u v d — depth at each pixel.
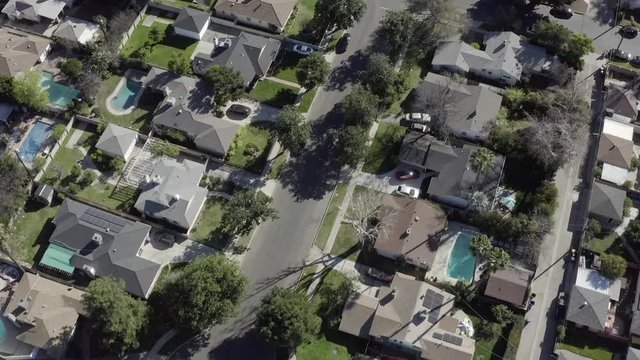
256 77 155.88
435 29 162.75
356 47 161.25
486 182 136.12
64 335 120.75
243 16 163.25
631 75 155.88
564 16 166.12
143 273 125.50
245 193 132.38
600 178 139.12
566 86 152.12
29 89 145.75
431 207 133.50
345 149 135.50
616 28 164.62
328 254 132.25
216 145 141.88
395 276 126.31
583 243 130.88
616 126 145.75
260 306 125.88
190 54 159.75
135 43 161.25
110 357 121.56
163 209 133.12
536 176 140.38
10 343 122.62
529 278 125.94
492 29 163.62
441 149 140.12
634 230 130.75
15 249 132.25
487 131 143.25
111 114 150.00
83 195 138.50
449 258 131.50
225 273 118.44
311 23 162.62
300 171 142.50
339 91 154.12
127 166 142.50
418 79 155.50
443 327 120.69
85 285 128.12
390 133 147.00
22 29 162.88
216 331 124.38
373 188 140.00
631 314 123.75
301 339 115.81
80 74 152.75
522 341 122.38
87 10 166.50
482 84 154.88
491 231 131.88
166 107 147.25
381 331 119.81
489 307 125.69
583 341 122.44
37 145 145.62
